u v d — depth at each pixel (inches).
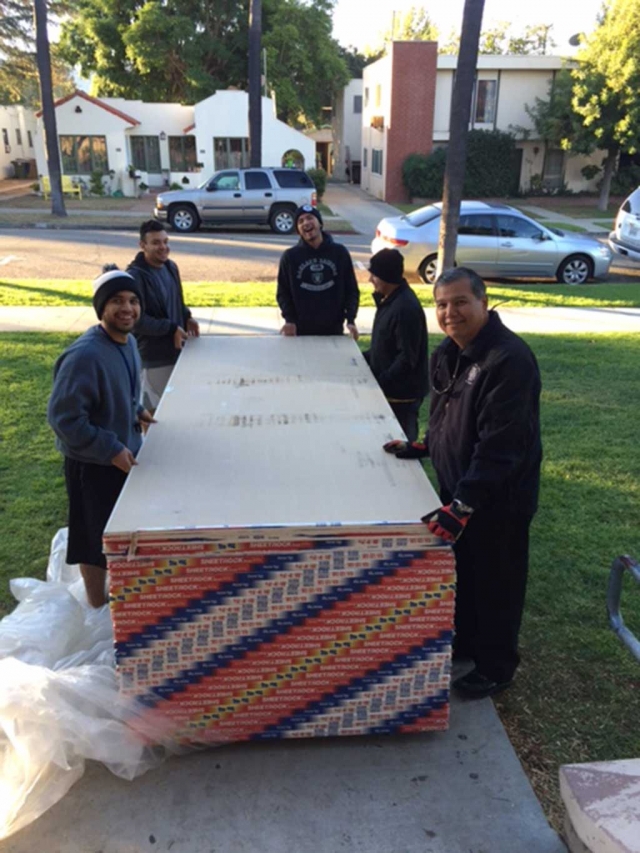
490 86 1090.7
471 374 94.0
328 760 94.2
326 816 85.7
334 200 1114.7
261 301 371.6
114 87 1354.6
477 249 468.8
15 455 186.5
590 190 1162.6
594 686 108.8
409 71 1042.7
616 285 465.1
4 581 132.1
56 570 129.6
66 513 157.9
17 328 311.3
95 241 612.7
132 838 82.9
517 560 100.7
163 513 87.0
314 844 82.2
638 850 62.2
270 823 84.8
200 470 99.6
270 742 97.0
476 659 107.0
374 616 89.0
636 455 191.3
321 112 1590.8
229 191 706.8
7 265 485.4
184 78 1301.7
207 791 89.1
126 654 88.0
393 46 1028.5
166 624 87.1
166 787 89.7
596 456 190.9
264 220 720.3
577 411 224.4
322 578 86.7
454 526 84.8
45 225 723.4
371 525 84.7
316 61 1363.2
